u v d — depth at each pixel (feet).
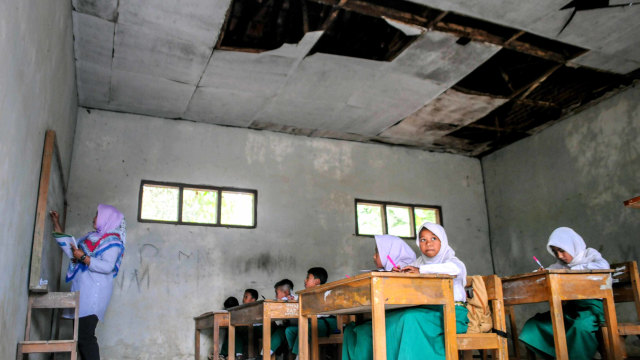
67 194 18.13
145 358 17.70
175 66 16.65
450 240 24.41
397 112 20.57
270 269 20.39
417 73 17.46
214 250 19.69
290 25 14.79
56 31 11.37
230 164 20.99
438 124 21.90
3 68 6.59
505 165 24.79
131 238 18.60
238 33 15.05
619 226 19.11
